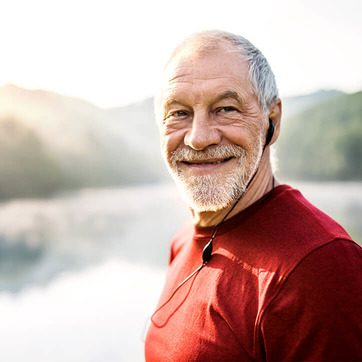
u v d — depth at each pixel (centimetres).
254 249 113
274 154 152
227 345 106
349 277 95
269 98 126
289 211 116
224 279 115
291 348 97
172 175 134
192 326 117
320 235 103
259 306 102
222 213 131
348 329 92
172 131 127
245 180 122
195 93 118
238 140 119
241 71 119
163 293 149
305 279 97
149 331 140
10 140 4972
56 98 7188
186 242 173
